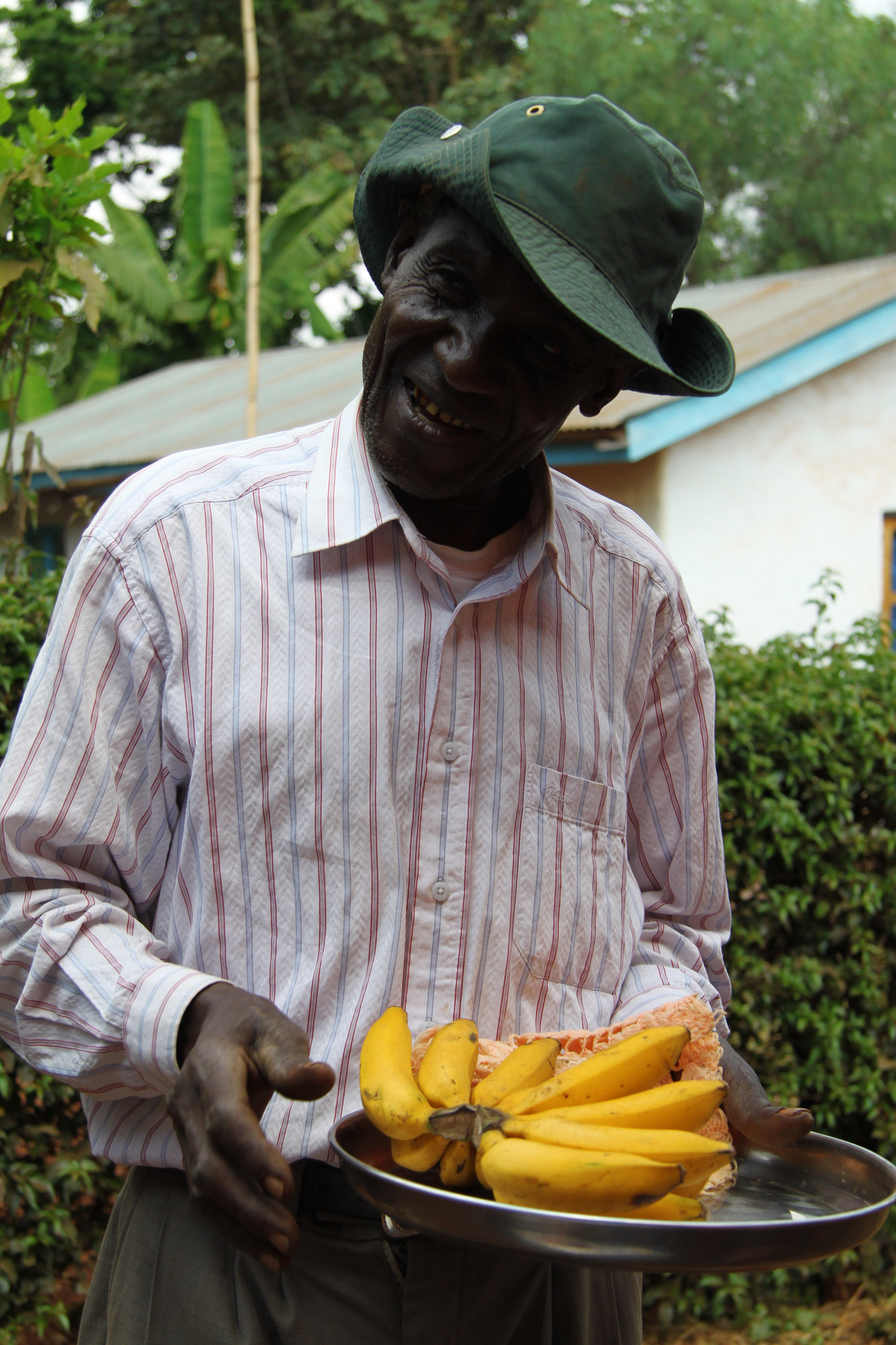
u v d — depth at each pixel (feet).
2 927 4.61
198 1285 4.65
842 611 27.94
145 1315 4.75
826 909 12.08
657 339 5.02
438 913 4.83
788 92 64.44
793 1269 12.42
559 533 5.34
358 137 61.46
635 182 4.44
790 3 66.69
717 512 26.81
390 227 5.07
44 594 11.32
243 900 4.71
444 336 4.52
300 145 60.18
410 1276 4.59
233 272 47.21
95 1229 11.19
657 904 5.93
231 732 4.67
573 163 4.37
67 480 32.40
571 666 5.24
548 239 4.30
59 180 12.21
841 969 12.37
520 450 4.75
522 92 62.59
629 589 5.54
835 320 26.63
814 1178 4.65
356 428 5.11
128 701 4.75
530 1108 4.08
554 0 65.00
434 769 4.86
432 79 64.28
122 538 4.77
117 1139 4.82
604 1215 3.70
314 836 4.68
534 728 5.06
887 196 66.54
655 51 63.16
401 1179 3.83
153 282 46.73
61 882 4.66
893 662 13.25
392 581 4.90
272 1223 3.65
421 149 4.72
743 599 27.14
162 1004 4.18
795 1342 11.69
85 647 4.72
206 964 4.74
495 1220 3.56
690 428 25.12
